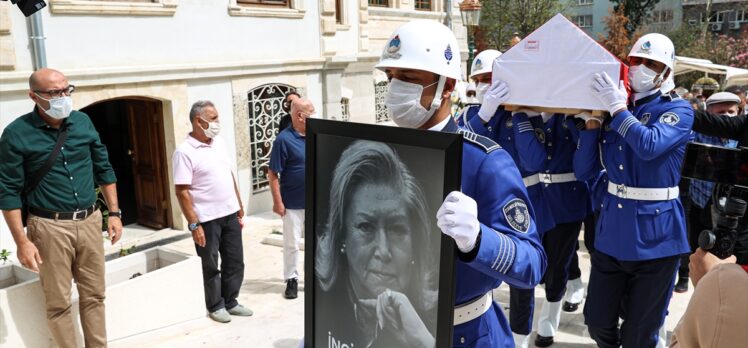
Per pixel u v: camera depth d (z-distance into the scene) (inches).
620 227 135.6
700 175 74.4
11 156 140.5
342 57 385.1
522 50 143.5
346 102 433.4
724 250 70.7
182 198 180.5
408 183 69.4
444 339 66.7
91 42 260.4
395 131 69.4
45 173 144.3
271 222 319.3
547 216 160.7
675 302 197.0
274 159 202.1
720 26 1630.2
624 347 140.3
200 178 183.6
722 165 71.7
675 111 132.0
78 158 149.1
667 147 126.1
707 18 1342.3
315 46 377.4
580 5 1930.4
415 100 75.0
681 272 204.4
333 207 78.1
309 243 81.9
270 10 340.5
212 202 185.8
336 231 77.9
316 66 372.2
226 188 189.0
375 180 72.9
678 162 132.6
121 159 398.3
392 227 71.6
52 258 146.3
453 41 76.5
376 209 73.0
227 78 319.0
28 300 153.3
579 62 135.5
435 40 73.9
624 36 1344.7
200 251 187.8
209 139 187.2
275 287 222.5
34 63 242.2
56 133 145.3
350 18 424.8
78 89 254.8
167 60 291.0
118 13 267.0
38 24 239.5
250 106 338.6
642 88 137.7
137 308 170.9
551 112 145.1
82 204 149.9
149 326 173.8
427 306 68.9
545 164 161.5
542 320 170.6
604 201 142.4
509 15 1264.8
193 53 303.1
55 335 150.6
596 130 141.9
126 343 169.2
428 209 67.6
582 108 136.5
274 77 347.3
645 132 126.3
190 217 182.1
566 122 159.0
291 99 208.8
